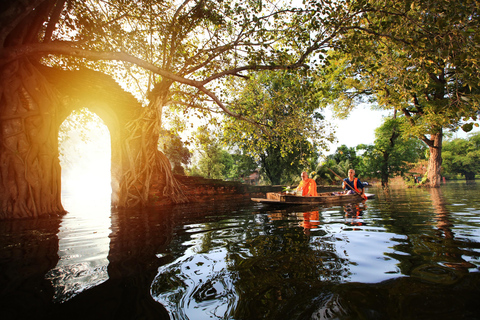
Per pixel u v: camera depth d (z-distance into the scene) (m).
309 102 7.85
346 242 2.51
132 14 8.32
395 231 2.98
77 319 1.18
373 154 33.53
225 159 37.44
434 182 20.16
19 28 6.09
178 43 8.74
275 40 7.80
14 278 1.74
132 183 8.77
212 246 2.56
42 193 6.35
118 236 3.25
